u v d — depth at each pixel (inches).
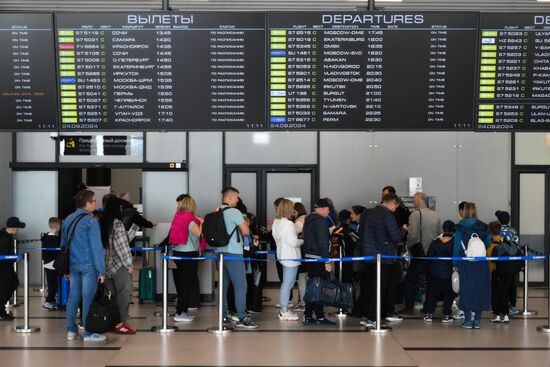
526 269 383.9
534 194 491.2
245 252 372.5
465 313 338.0
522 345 297.4
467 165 489.7
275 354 277.6
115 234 313.7
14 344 298.2
